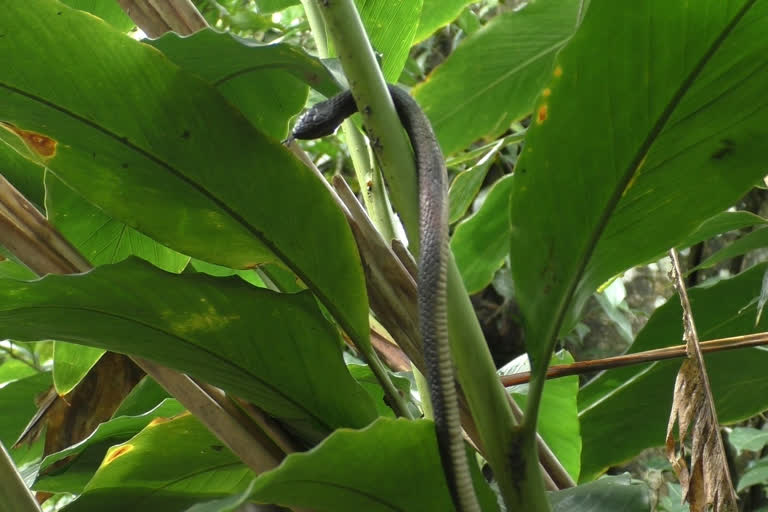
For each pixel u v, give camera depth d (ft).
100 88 4.20
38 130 4.28
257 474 4.45
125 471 4.60
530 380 4.13
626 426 5.79
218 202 4.35
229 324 4.28
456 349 4.08
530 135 4.09
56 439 5.30
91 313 4.24
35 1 4.03
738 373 5.65
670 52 4.01
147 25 4.65
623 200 4.16
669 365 5.61
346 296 4.37
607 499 4.38
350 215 4.43
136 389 5.49
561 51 4.00
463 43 6.17
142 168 4.32
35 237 4.44
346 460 3.82
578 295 4.27
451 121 6.69
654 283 11.77
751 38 3.98
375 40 5.03
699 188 4.18
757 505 9.62
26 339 4.35
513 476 4.09
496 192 6.31
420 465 3.93
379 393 5.16
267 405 4.39
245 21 8.04
